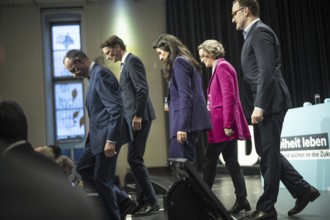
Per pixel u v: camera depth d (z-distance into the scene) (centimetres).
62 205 61
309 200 228
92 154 238
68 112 744
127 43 727
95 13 732
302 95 725
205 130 227
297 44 733
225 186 436
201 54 265
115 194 250
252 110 219
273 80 205
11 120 84
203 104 230
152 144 709
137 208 277
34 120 711
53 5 732
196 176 157
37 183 63
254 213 211
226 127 237
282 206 278
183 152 224
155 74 723
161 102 717
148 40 731
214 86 252
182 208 165
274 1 733
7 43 721
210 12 730
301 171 361
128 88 275
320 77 731
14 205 60
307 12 738
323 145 337
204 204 166
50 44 754
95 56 723
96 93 226
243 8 218
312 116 348
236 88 253
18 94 713
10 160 67
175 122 228
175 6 722
